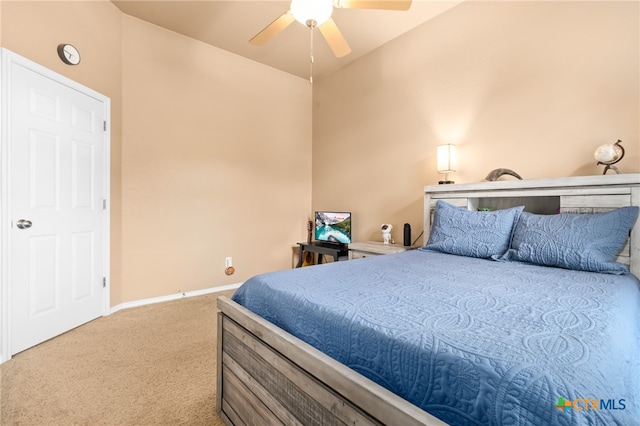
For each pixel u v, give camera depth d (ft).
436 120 9.99
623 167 6.55
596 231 5.67
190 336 7.80
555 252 5.73
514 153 8.19
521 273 5.21
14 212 6.68
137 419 4.77
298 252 14.80
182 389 5.58
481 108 8.86
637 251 5.68
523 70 8.02
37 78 7.18
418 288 4.25
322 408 3.01
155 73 10.59
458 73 9.40
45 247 7.40
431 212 9.18
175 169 11.07
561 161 7.41
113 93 9.51
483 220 7.18
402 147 11.06
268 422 3.79
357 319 3.16
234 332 4.58
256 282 4.81
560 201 6.74
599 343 2.46
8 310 6.53
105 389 5.52
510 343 2.48
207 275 11.90
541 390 1.94
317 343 3.46
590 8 6.98
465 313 3.23
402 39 11.02
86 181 8.57
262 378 3.93
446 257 6.91
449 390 2.29
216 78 12.07
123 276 9.98
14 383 5.67
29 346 7.00
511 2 8.24
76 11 8.21
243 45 11.89
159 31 10.66
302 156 14.98
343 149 13.53
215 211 12.11
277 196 14.06
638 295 4.50
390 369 2.68
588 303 3.54
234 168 12.64
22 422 4.64
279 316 4.07
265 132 13.61
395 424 2.29
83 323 8.47
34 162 7.13
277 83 13.98
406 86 10.91
